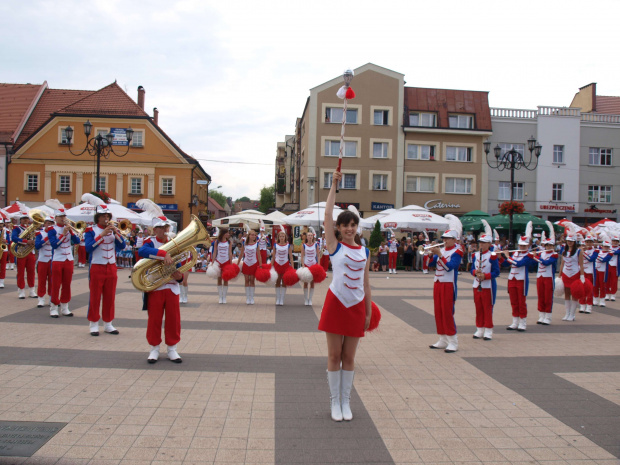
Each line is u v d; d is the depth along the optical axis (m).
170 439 4.03
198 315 10.14
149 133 37.16
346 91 4.51
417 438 4.20
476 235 29.42
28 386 5.24
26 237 11.16
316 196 34.91
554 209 36.31
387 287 16.70
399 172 35.44
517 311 9.49
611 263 14.38
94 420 4.37
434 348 7.71
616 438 4.28
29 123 38.09
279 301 12.01
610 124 36.88
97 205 7.79
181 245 6.23
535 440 4.21
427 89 36.81
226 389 5.34
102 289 7.92
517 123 36.34
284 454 3.82
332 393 4.57
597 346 8.05
